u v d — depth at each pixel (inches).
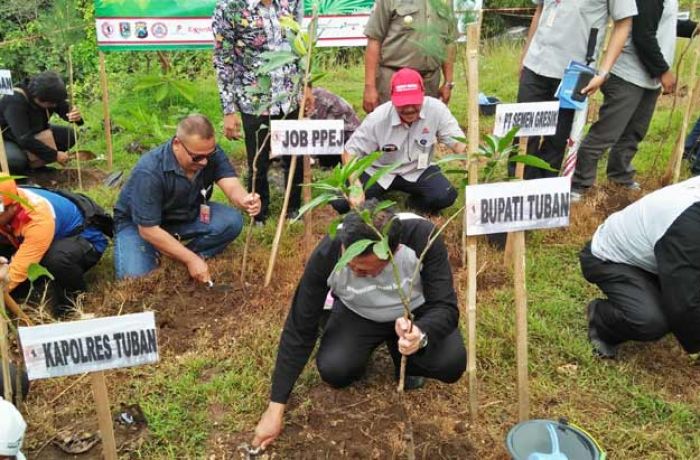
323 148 136.4
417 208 194.7
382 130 173.2
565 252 168.6
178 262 156.9
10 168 216.4
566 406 114.3
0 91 168.6
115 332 81.6
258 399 115.3
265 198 185.6
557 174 185.0
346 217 88.6
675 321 114.6
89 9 339.3
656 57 177.2
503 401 115.5
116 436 107.4
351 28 247.4
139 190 146.1
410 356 109.3
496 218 92.3
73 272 142.5
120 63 367.6
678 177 201.9
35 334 78.0
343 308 115.5
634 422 111.3
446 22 95.5
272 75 169.6
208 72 383.2
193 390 116.7
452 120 173.6
